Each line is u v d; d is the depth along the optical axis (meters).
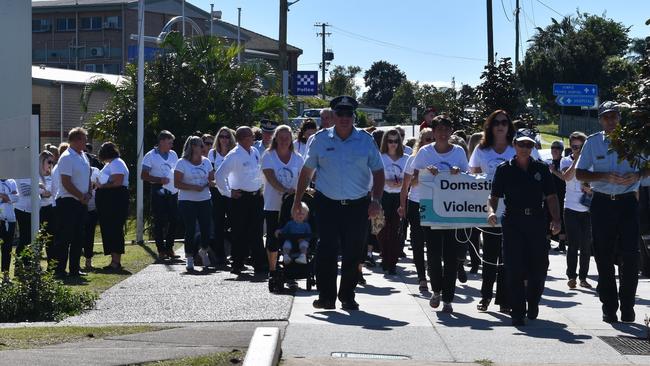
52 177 14.47
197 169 14.60
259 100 29.02
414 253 12.19
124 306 10.88
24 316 10.37
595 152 9.77
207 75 28.50
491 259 10.60
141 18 20.83
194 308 10.59
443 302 10.55
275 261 12.02
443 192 10.43
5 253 15.17
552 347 8.44
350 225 10.23
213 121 28.00
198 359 7.35
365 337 8.80
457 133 15.23
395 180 14.04
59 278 13.72
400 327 9.43
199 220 14.76
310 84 42.12
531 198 9.74
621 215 9.82
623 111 7.96
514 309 9.66
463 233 10.57
